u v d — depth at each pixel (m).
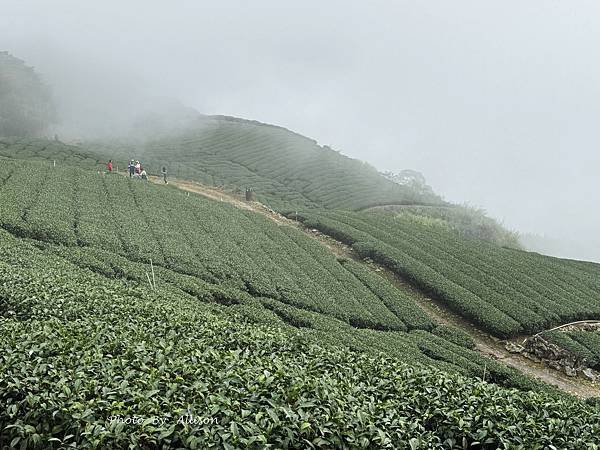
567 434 11.06
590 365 29.55
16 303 16.66
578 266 50.62
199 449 8.28
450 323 34.81
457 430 10.84
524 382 24.97
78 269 25.52
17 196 36.47
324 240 48.38
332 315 31.12
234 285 31.61
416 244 48.34
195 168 89.19
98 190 43.78
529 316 34.22
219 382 10.66
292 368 12.48
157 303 19.84
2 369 10.27
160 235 36.66
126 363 11.44
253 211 52.78
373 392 12.23
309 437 9.12
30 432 8.93
